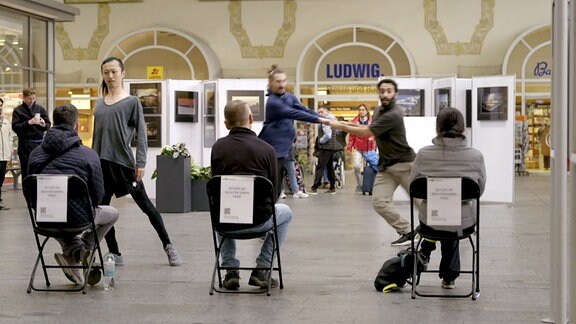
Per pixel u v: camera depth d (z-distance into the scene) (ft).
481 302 23.18
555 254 20.31
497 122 52.21
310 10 98.43
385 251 32.71
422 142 50.14
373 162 61.16
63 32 100.42
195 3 99.60
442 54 96.73
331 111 98.78
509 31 95.55
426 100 55.67
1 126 51.01
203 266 29.14
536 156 94.84
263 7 99.04
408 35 97.19
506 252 32.35
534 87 94.89
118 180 28.14
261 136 32.53
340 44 98.22
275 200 24.77
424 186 23.52
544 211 48.57
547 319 20.90
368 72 98.07
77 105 100.22
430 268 28.48
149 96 56.44
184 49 99.40
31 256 31.60
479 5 95.86
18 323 20.84
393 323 20.75
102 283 26.00
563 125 19.97
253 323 20.77
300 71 97.86
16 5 63.72
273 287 25.26
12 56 65.92
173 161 47.96
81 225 24.34
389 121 31.94
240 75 99.55
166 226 41.42
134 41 100.12
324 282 26.14
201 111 57.62
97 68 100.12
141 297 23.93
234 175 23.73
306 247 33.83
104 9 100.01
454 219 23.16
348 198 58.80
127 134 28.09
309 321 20.97
